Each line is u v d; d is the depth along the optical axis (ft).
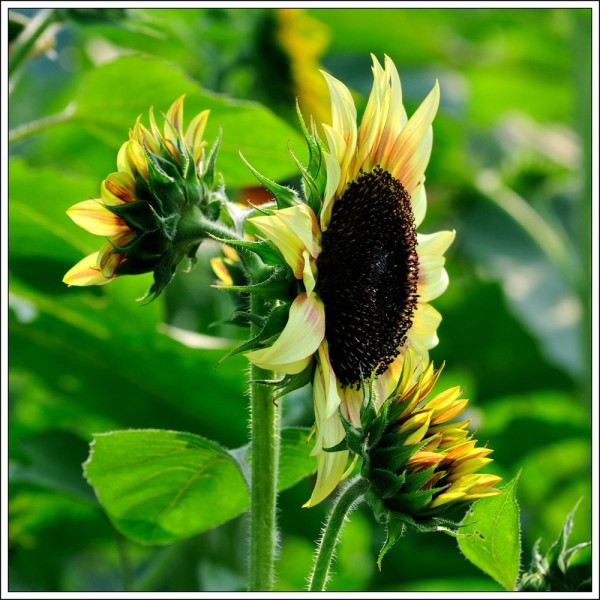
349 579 4.19
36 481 3.67
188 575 3.91
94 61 4.81
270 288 2.98
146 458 3.30
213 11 4.17
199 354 3.81
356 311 3.06
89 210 3.04
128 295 3.76
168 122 3.08
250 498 3.11
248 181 3.57
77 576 4.30
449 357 4.90
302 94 4.17
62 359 3.94
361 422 3.02
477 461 3.03
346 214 3.07
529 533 4.43
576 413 4.86
